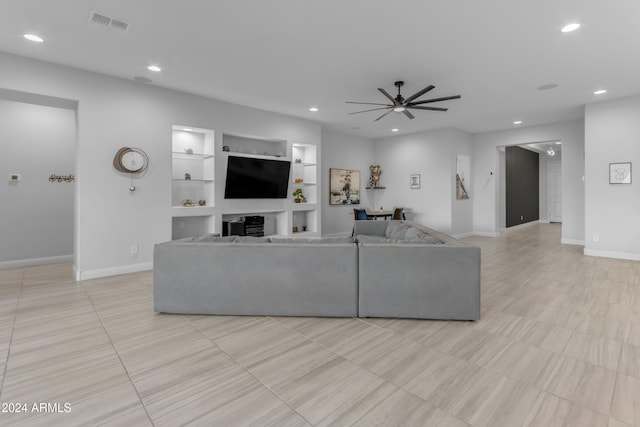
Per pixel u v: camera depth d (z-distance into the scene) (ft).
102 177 14.19
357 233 18.70
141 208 15.25
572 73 14.03
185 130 17.52
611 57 12.42
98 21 9.88
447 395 5.83
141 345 7.82
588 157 18.78
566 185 23.17
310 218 23.17
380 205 29.78
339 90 16.14
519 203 34.14
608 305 10.47
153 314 9.88
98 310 10.24
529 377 6.39
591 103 18.47
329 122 23.06
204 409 5.49
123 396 5.84
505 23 9.98
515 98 17.57
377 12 9.39
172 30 10.41
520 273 14.76
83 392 5.95
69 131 18.11
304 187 23.43
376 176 29.32
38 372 6.63
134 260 15.14
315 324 9.07
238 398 5.78
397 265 9.25
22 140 16.71
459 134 26.17
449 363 6.95
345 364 6.93
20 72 12.26
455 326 8.89
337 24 10.07
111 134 14.33
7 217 16.31
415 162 27.27
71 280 13.83
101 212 14.20
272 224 22.08
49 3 8.93
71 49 11.74
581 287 12.53
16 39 11.01
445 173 25.38
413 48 11.69
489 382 6.23
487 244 23.18
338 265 9.40
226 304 9.66
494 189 27.07
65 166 18.01
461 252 9.10
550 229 32.30
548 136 24.00
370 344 7.84
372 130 26.20
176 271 9.71
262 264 9.55
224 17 9.66
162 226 15.90
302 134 21.84
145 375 6.52
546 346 7.69
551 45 11.43
